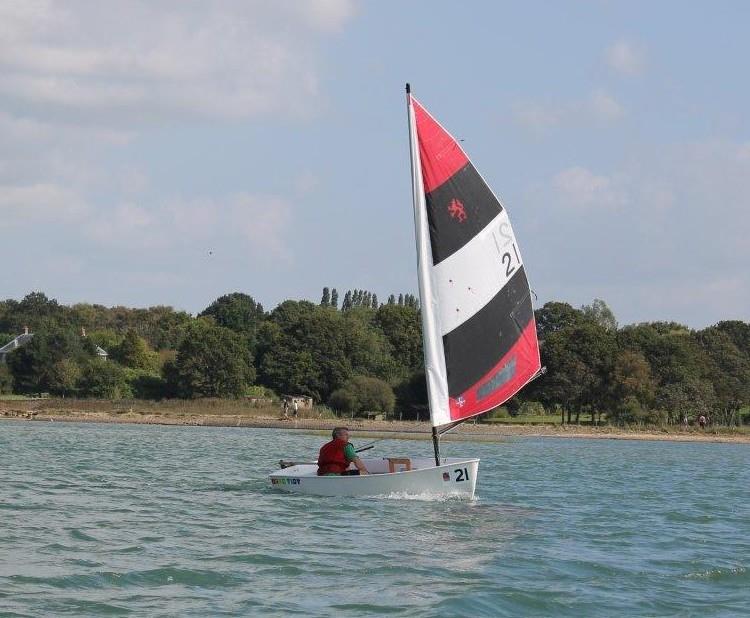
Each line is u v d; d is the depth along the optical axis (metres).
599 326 129.88
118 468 39.53
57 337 138.38
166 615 14.84
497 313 28.77
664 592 17.39
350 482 28.78
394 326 164.50
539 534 23.42
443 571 18.55
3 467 38.19
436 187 28.22
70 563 18.27
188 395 128.00
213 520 24.11
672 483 41.06
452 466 28.33
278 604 15.71
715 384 134.25
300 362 133.88
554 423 117.75
